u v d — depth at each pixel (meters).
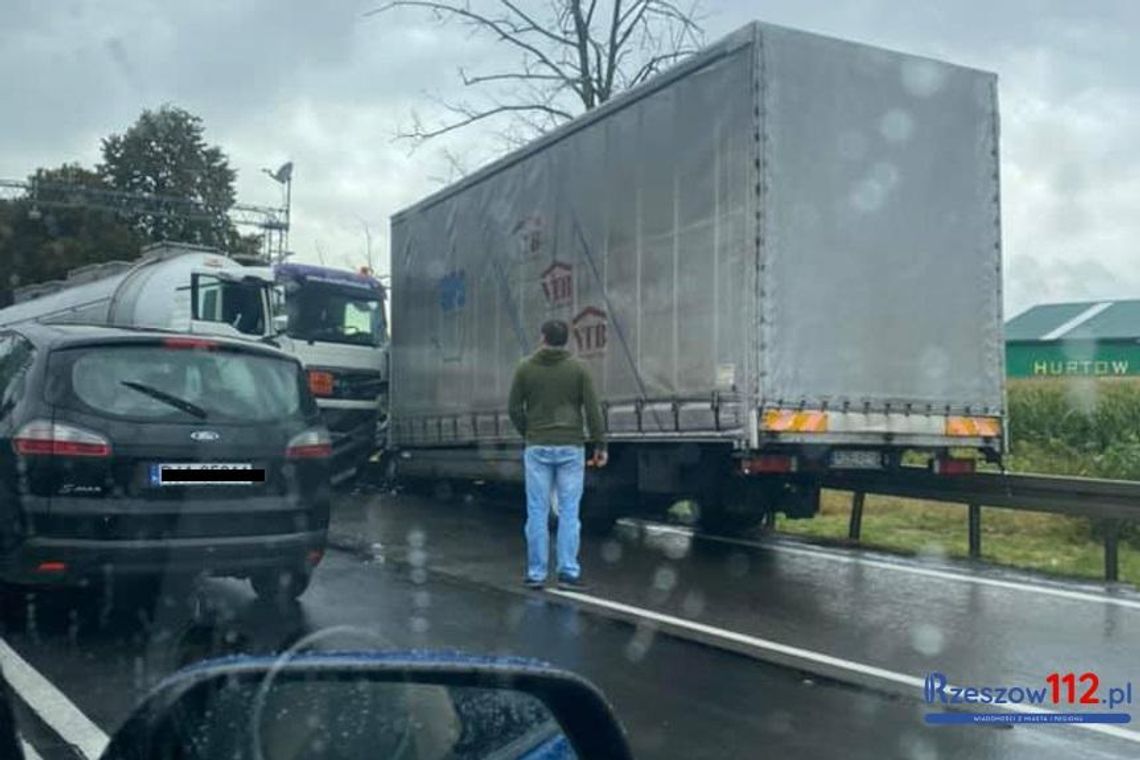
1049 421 17.30
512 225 12.50
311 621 6.96
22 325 7.47
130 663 5.93
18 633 6.54
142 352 6.66
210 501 6.51
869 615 7.55
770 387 8.77
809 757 4.72
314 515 6.91
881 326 9.24
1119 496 9.13
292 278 16.70
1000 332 9.79
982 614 7.61
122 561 6.24
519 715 2.24
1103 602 8.08
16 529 6.19
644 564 9.68
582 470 8.64
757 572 9.30
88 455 6.25
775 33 8.91
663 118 9.89
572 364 8.54
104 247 41.53
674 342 9.69
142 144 43.03
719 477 10.28
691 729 5.07
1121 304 33.53
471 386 13.45
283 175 32.09
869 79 9.30
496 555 9.99
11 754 2.47
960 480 10.38
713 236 9.24
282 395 7.03
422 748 2.18
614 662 6.23
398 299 15.76
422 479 15.58
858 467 9.43
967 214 9.70
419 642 6.52
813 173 9.01
